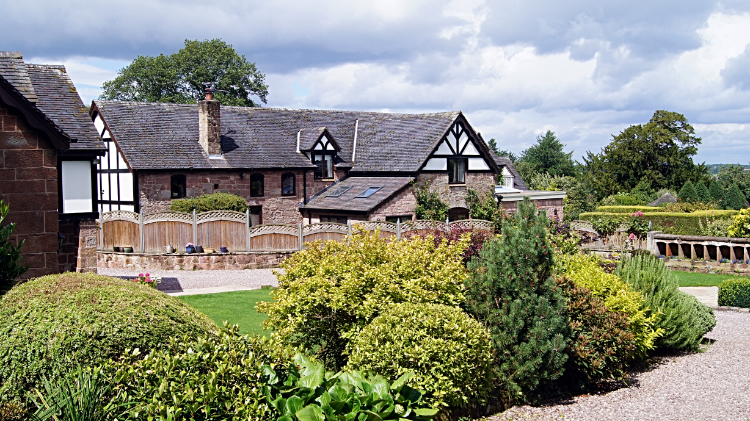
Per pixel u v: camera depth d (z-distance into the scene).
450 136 33.66
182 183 29.47
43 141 13.53
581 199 59.56
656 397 9.93
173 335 6.36
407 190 30.45
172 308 6.86
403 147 34.19
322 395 6.00
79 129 18.77
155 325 6.35
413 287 9.35
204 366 5.91
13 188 13.25
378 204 28.94
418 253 10.16
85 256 18.33
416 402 6.77
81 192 18.38
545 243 9.65
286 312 9.37
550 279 9.59
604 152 68.19
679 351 13.42
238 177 31.12
